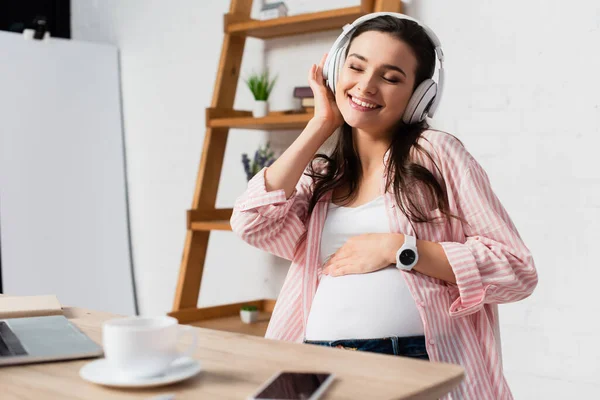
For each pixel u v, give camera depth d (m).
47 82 3.63
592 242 2.37
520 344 2.50
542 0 2.46
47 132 3.61
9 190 3.49
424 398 0.85
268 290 3.21
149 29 3.66
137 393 0.83
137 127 3.74
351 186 1.63
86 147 3.70
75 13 4.00
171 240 3.58
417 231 1.53
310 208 1.66
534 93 2.48
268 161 3.00
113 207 3.75
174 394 0.82
